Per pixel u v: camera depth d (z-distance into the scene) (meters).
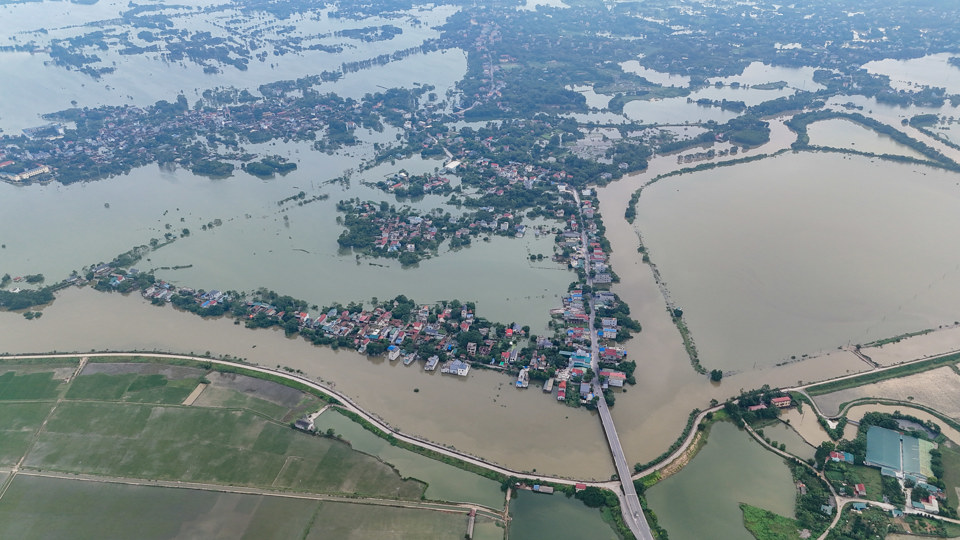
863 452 173.88
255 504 163.62
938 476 166.12
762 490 166.88
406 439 184.25
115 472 174.75
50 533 158.00
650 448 180.00
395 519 158.88
